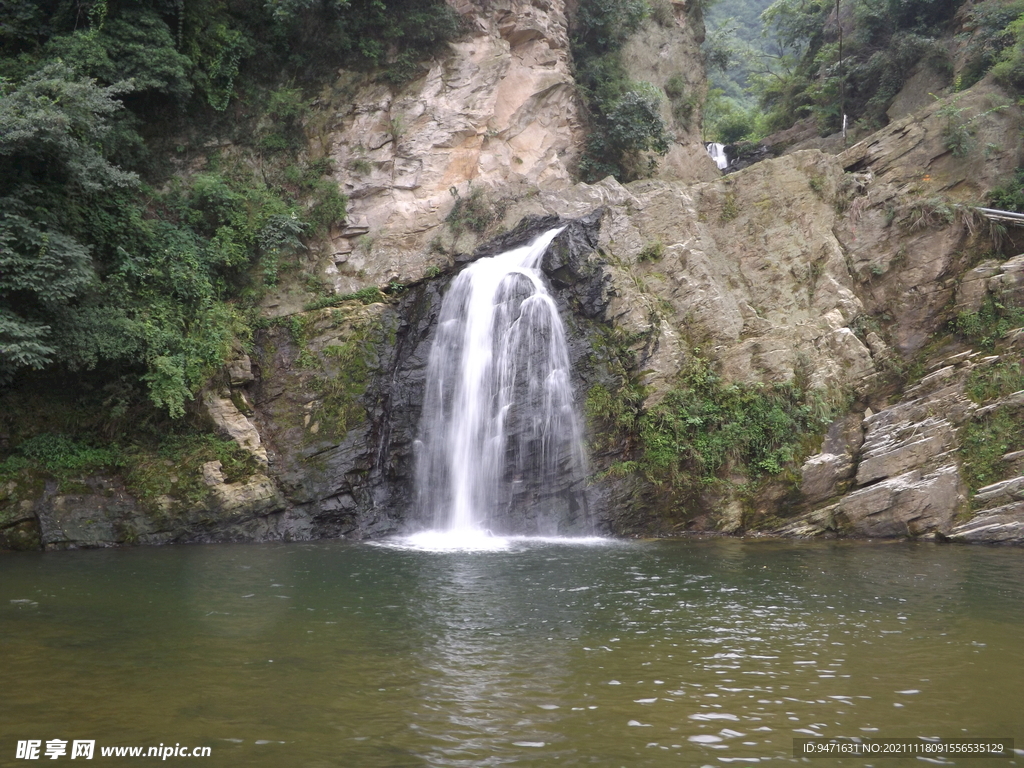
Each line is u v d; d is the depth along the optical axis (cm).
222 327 1889
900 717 693
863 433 1942
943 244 2116
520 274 2048
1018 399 1811
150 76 2045
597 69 2700
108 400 1769
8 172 1639
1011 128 2288
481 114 2377
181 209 2072
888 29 3145
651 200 2239
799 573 1343
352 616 1027
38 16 2031
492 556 1516
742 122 4684
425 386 2012
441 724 667
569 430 1922
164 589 1189
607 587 1220
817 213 2239
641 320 2025
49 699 713
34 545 1595
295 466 1834
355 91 2336
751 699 731
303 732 646
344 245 2208
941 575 1330
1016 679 792
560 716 686
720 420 1953
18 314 1608
